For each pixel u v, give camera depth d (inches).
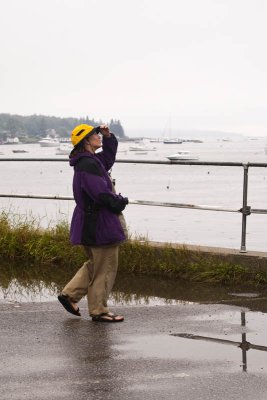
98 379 218.2
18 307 315.0
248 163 375.9
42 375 221.3
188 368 228.8
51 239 434.6
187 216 1582.2
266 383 215.2
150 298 337.1
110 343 257.3
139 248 398.0
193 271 378.9
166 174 4611.2
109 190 291.0
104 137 300.4
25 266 414.3
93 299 291.4
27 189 2728.8
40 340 260.8
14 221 467.2
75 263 413.4
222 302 326.6
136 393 206.7
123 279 380.2
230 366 231.0
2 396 203.3
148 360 237.0
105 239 288.5
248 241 1079.6
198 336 267.3
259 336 267.4
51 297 341.4
